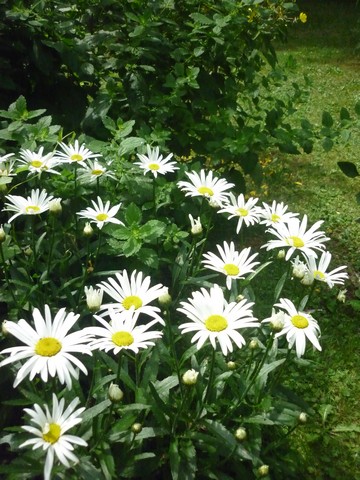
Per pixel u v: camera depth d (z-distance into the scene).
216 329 0.61
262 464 0.70
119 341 0.58
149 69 1.07
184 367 0.79
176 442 0.67
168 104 1.09
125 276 0.66
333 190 1.57
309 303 1.15
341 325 1.11
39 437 0.53
